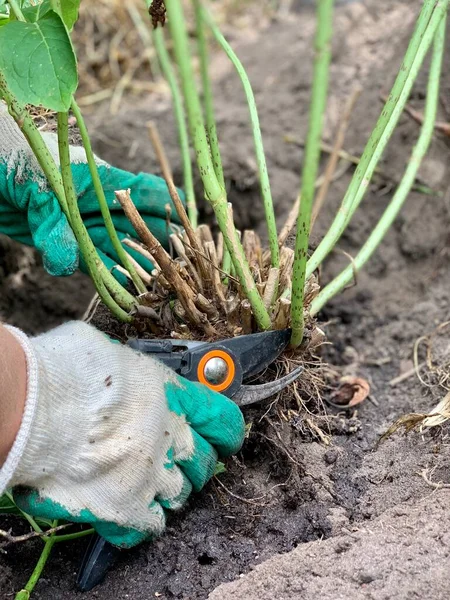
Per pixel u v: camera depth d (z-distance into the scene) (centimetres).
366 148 49
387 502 46
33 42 34
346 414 56
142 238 45
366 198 75
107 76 98
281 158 79
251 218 77
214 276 48
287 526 45
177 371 45
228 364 45
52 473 39
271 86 87
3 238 71
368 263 72
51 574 45
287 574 40
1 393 35
